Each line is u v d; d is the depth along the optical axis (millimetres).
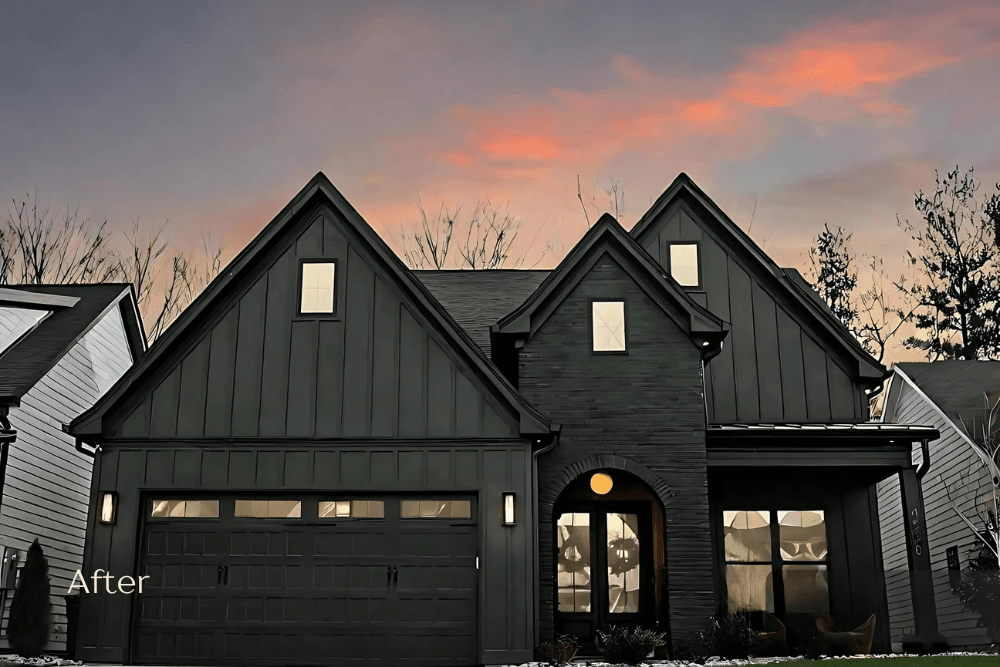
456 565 14453
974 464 18078
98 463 14781
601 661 14289
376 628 14258
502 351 16844
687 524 14883
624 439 15320
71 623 15094
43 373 17062
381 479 14641
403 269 15500
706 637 14180
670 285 15906
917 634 15008
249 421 14938
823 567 16594
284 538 14625
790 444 15867
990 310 33188
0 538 16156
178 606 14391
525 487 14531
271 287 15625
